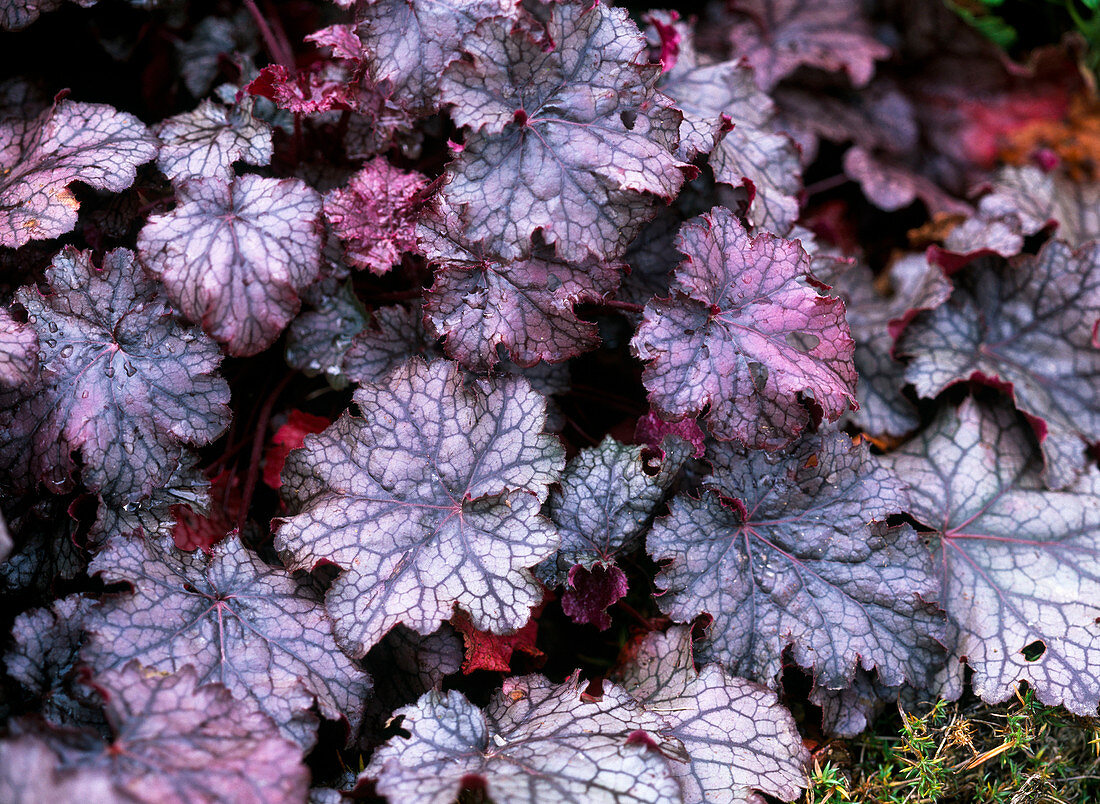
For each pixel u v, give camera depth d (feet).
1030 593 2.92
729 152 2.94
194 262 2.75
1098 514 2.97
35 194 2.82
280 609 2.77
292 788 2.57
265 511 2.97
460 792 2.69
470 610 2.74
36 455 2.77
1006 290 3.11
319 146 3.00
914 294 3.17
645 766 2.65
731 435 2.79
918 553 2.88
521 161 2.77
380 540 2.78
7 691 2.69
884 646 2.85
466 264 2.82
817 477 2.89
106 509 2.77
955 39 3.50
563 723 2.73
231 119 2.92
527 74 2.78
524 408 2.82
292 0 3.19
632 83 2.79
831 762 2.85
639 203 2.77
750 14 3.46
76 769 2.52
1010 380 3.05
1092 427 3.06
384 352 2.90
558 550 2.84
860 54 3.42
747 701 2.79
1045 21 3.62
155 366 2.80
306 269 2.77
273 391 2.98
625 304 2.84
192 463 2.82
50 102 3.07
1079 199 3.43
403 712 2.73
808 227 3.36
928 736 2.83
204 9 3.16
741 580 2.86
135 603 2.71
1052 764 2.85
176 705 2.62
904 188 3.37
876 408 3.06
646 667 2.85
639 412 2.98
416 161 3.00
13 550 2.80
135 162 2.84
